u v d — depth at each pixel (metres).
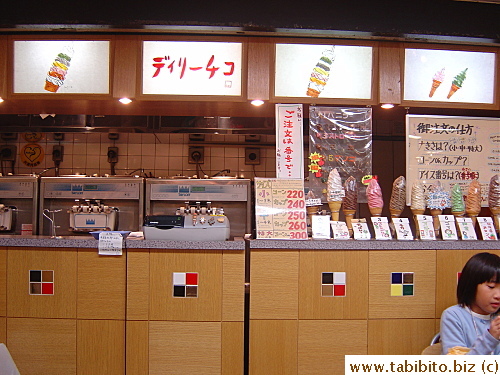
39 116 5.43
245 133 5.31
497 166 3.82
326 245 3.08
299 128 3.63
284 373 3.06
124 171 6.25
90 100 3.66
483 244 3.19
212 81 3.61
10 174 5.68
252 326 3.06
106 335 3.07
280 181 3.37
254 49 3.61
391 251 3.13
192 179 5.31
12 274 3.11
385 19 3.51
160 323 3.04
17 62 3.63
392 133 5.90
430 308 3.13
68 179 5.27
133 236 3.99
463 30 3.58
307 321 3.07
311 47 3.63
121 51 3.60
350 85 3.65
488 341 2.16
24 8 3.44
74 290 3.09
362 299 3.10
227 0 3.44
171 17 3.42
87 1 3.43
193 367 3.03
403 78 3.68
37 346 3.09
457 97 3.73
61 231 5.32
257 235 3.20
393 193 3.45
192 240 3.15
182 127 5.30
